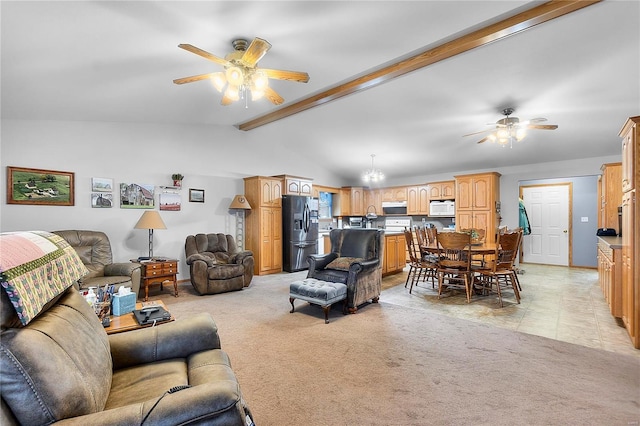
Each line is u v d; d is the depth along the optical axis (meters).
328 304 3.35
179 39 2.59
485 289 4.57
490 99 4.23
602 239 4.15
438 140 5.94
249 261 4.97
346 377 2.21
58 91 3.24
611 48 3.01
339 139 6.42
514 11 2.61
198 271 4.50
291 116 5.61
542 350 2.62
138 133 4.96
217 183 5.98
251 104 4.86
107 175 4.62
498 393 1.99
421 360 2.46
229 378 1.39
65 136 4.24
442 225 7.71
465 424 1.70
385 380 2.17
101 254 4.15
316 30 2.68
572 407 1.84
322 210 8.27
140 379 1.42
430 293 4.64
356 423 1.72
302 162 7.61
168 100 4.11
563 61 3.28
